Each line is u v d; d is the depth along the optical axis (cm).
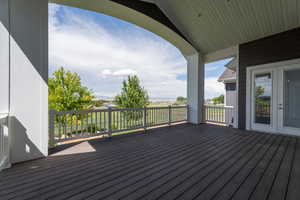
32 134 244
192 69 622
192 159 249
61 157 255
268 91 455
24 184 169
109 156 261
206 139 380
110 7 362
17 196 147
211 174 196
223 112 606
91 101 813
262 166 221
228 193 154
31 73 244
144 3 400
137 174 195
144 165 224
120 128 420
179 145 329
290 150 296
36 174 193
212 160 245
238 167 218
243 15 402
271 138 389
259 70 470
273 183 174
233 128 525
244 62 502
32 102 245
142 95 976
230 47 543
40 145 252
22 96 235
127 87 960
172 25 482
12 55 227
